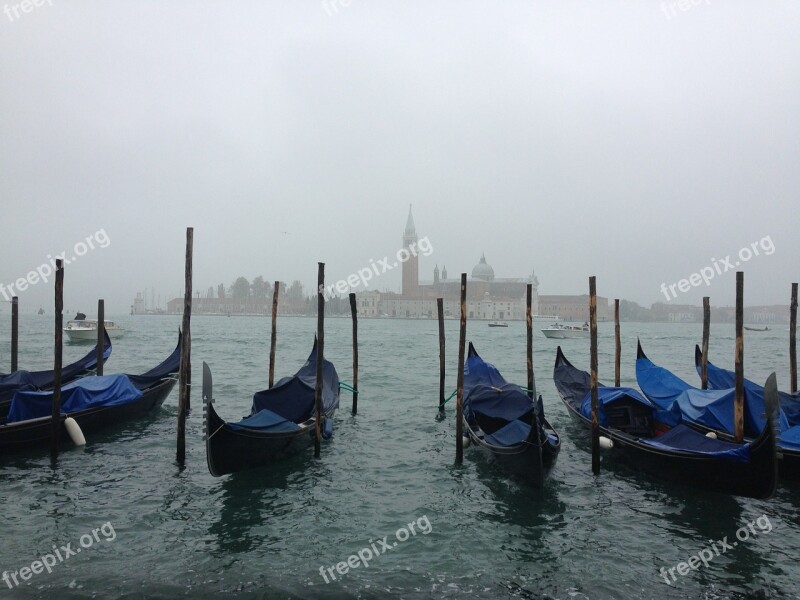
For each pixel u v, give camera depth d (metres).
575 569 7.57
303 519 9.03
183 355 11.46
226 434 10.24
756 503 9.71
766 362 38.00
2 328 80.56
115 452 12.32
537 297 162.50
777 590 7.14
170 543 8.14
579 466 11.75
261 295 185.25
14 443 11.76
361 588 7.04
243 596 6.82
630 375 28.16
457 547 8.14
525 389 15.54
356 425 15.34
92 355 18.56
